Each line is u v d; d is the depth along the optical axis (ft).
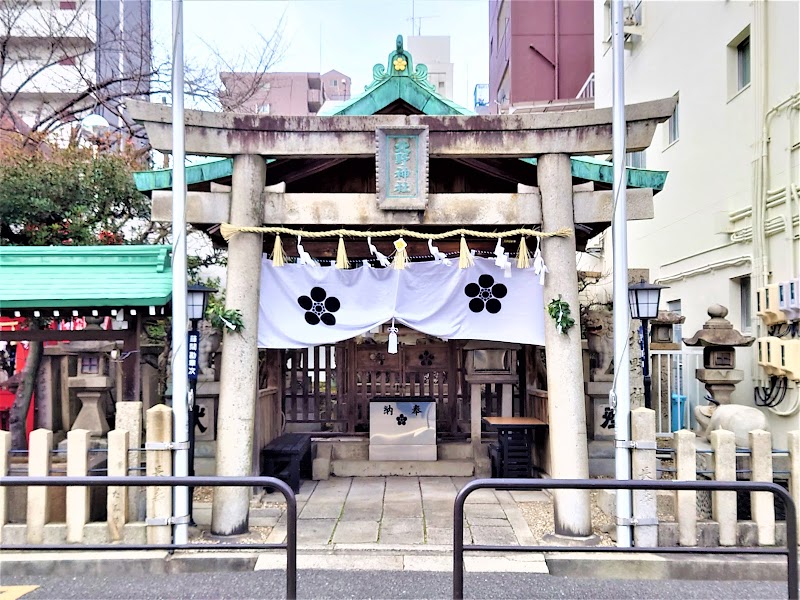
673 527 16.28
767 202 24.29
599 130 17.65
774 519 16.46
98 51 42.34
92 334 19.94
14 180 30.32
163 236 35.88
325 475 24.70
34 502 16.08
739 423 20.07
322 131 17.85
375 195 18.30
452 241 24.61
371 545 16.83
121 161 34.32
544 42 53.93
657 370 25.50
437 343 28.43
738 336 22.08
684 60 32.86
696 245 31.58
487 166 20.72
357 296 19.26
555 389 17.49
